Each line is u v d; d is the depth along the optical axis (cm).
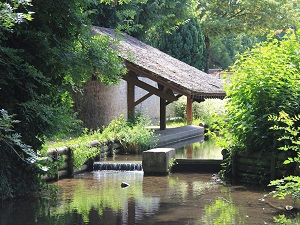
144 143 2067
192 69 3112
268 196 1288
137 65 2247
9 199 1245
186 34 4553
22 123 1281
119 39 1445
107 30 2673
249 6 4734
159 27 4434
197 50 4597
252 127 1450
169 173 1659
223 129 1569
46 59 1301
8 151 1256
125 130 2127
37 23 1331
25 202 1223
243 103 1498
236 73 1520
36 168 1304
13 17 988
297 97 1453
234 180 1505
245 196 1293
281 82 1451
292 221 1053
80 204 1207
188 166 1695
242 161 1501
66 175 1599
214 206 1188
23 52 1290
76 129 1512
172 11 3741
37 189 1335
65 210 1148
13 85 1277
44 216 1095
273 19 4728
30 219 1073
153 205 1198
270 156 1427
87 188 1409
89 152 1714
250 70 1498
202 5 4853
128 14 1630
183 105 3669
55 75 1347
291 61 1508
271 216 1093
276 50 1506
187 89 2256
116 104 2855
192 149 2212
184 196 1300
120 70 1428
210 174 1641
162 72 2347
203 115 3425
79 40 1365
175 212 1131
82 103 2472
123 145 2061
